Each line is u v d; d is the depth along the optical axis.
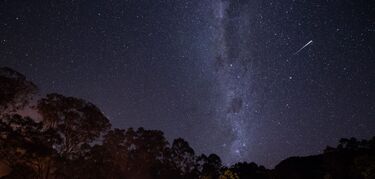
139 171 36.53
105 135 34.47
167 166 39.25
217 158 41.03
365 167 24.06
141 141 36.69
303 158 37.62
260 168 38.34
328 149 31.98
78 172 24.58
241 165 39.16
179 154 40.62
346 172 28.08
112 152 33.88
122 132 35.41
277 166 37.03
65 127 23.45
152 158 37.81
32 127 20.70
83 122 23.80
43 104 22.61
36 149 20.33
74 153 24.03
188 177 40.03
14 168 20.84
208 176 37.66
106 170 27.58
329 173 29.64
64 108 23.03
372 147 30.45
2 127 19.73
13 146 20.11
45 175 22.02
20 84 20.78
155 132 37.41
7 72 20.36
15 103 21.06
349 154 30.17
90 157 25.02
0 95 19.91
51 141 21.38
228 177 28.39
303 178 32.38
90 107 24.16
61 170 23.69
